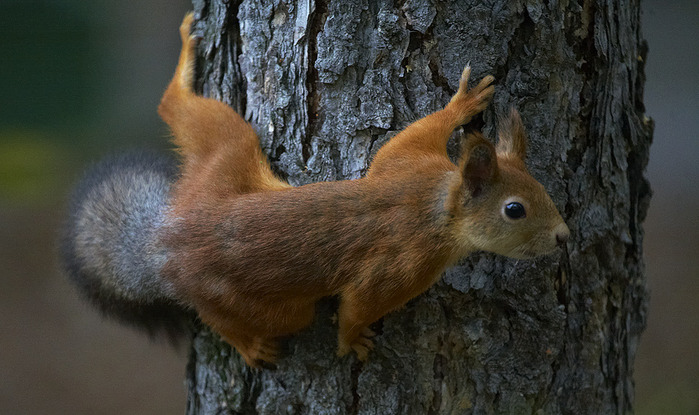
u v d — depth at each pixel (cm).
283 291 303
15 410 393
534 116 306
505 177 302
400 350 305
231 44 308
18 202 559
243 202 304
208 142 306
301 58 306
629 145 309
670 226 516
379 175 303
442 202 302
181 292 305
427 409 306
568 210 307
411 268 301
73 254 312
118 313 312
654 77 617
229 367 309
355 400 306
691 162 573
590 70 307
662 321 420
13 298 476
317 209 302
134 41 591
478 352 306
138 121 574
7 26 570
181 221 305
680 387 333
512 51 305
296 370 306
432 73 305
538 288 306
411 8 304
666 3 625
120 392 410
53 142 588
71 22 581
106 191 311
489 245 302
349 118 305
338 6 305
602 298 308
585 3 306
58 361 431
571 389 308
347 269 302
